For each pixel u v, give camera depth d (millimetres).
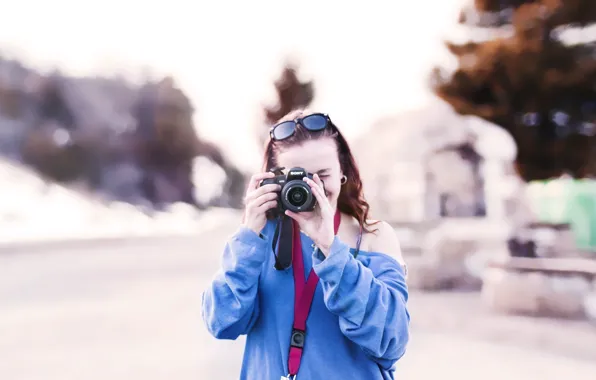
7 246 21297
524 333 6691
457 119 12062
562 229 9328
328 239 1568
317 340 1627
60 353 6258
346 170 1871
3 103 46812
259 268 1676
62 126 49719
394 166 12195
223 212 69375
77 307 9406
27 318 8492
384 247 1802
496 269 8188
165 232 38656
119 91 55062
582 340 6273
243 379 1742
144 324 7832
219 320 1670
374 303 1556
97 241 26812
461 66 15461
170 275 13703
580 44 14750
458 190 11898
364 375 1627
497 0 15414
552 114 15523
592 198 13781
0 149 45656
